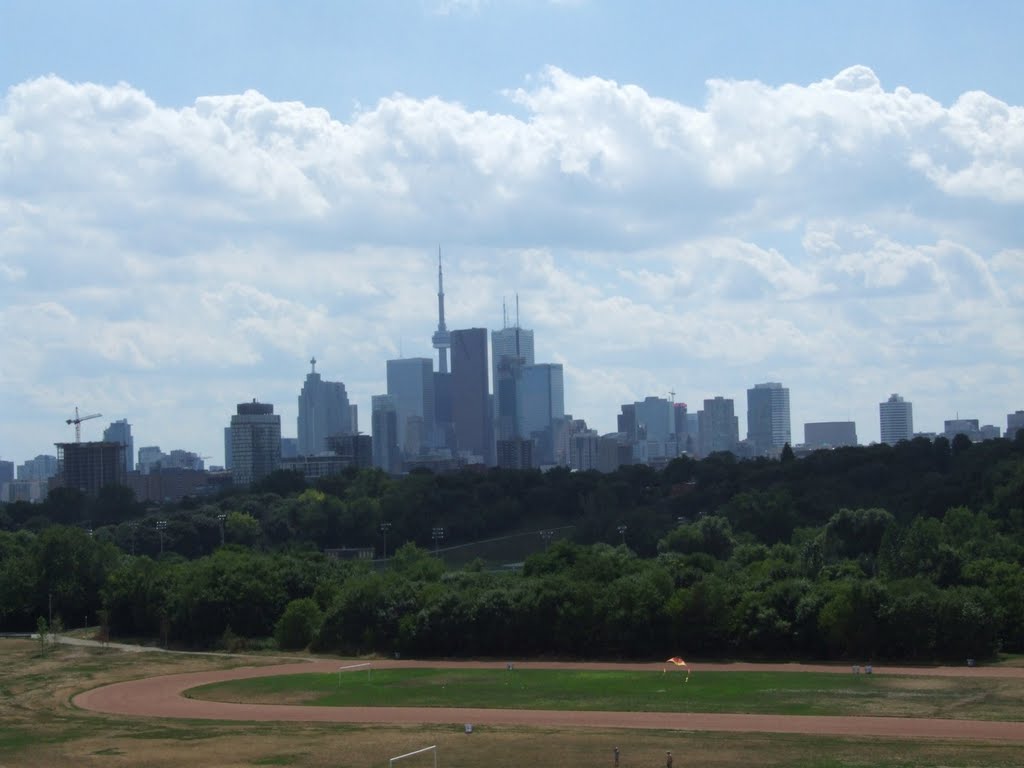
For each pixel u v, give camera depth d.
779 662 145.25
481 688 129.12
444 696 124.12
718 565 185.25
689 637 151.62
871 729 98.56
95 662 157.12
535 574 186.88
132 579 192.75
